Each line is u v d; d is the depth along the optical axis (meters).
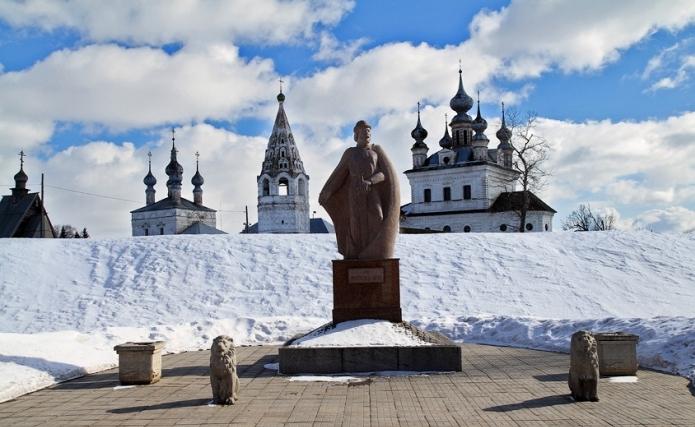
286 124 92.38
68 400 10.39
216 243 30.83
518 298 25.50
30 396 10.75
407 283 27.14
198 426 8.54
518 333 17.06
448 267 28.75
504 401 9.74
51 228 71.62
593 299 25.42
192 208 109.88
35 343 14.09
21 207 70.38
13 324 23.14
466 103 91.62
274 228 90.25
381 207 13.62
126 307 24.59
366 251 13.37
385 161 13.80
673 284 26.91
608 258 29.84
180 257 29.22
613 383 11.19
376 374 11.98
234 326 18.56
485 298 25.50
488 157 89.31
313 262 28.92
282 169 90.56
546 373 12.17
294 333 18.22
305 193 92.75
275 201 90.25
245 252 29.92
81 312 24.08
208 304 24.98
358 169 13.66
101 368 13.65
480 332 17.78
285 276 27.42
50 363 12.70
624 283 27.02
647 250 30.64
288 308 24.56
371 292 13.26
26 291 26.06
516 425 8.33
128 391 11.09
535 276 27.72
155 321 23.36
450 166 88.12
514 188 94.50
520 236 33.06
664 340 13.41
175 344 16.75
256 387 11.05
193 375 12.69
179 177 111.50
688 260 29.38
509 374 12.05
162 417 9.09
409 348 12.14
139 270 28.06
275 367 13.12
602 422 8.43
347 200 13.88
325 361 12.14
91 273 27.95
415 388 10.77
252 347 17.06
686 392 10.39
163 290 26.14
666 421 8.46
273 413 9.16
